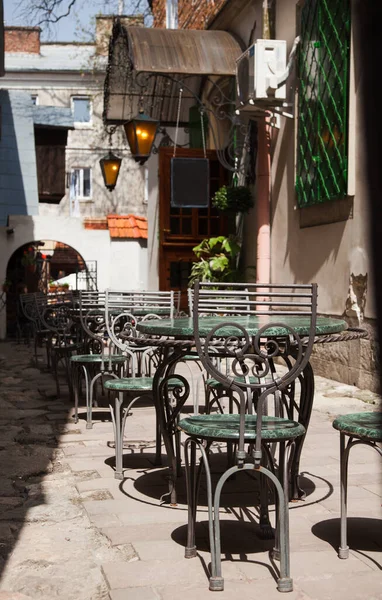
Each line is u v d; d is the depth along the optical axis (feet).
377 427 10.19
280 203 38.42
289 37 37.40
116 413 15.40
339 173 30.07
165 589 9.50
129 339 13.03
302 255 35.32
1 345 53.62
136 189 105.40
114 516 12.76
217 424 10.64
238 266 45.80
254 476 15.58
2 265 60.34
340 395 26.89
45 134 71.92
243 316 15.57
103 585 9.71
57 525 12.28
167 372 13.64
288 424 10.61
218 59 44.16
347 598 9.18
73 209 104.63
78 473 15.79
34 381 31.94
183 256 50.47
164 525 12.26
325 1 31.40
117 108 54.60
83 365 21.09
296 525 12.17
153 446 18.54
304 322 13.16
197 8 56.29
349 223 29.91
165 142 49.60
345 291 30.35
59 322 30.25
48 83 104.22
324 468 16.08
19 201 69.92
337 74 30.01
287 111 36.32
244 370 13.83
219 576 9.50
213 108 51.72
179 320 14.48
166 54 43.57
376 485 14.66
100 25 98.02
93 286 62.03
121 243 62.69
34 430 20.57
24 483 15.01
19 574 10.09
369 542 11.28
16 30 104.06
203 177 46.42
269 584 9.64
